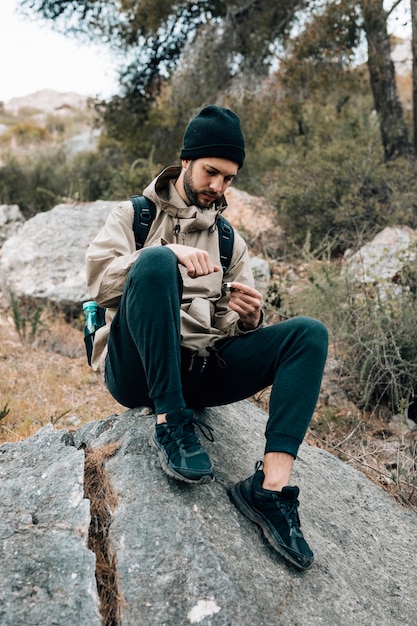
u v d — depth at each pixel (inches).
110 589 83.4
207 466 86.3
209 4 461.7
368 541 110.1
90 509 92.2
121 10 438.3
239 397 100.5
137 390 98.5
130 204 100.0
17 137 979.9
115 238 96.0
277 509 89.4
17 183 489.4
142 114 495.2
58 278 260.8
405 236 264.8
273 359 92.4
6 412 157.5
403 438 162.9
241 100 408.5
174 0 439.8
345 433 169.6
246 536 90.4
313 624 83.7
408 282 198.8
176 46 469.4
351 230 292.4
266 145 441.7
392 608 95.4
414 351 179.6
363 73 391.9
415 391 182.4
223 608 80.2
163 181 101.0
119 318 90.4
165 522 87.8
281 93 402.3
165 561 83.9
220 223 104.5
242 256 106.2
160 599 80.7
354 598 91.4
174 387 85.7
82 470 95.9
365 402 180.7
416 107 380.8
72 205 300.7
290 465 88.8
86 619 77.6
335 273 205.8
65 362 218.8
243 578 84.0
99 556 87.1
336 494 120.3
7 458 104.0
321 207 303.0
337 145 331.3
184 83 455.2
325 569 94.2
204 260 87.4
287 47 390.6
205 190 97.1
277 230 318.3
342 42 365.1
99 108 524.1
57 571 82.4
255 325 96.4
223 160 95.4
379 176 306.5
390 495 137.7
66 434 107.3
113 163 522.3
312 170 316.8
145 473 94.0
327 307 193.6
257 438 121.6
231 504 94.3
